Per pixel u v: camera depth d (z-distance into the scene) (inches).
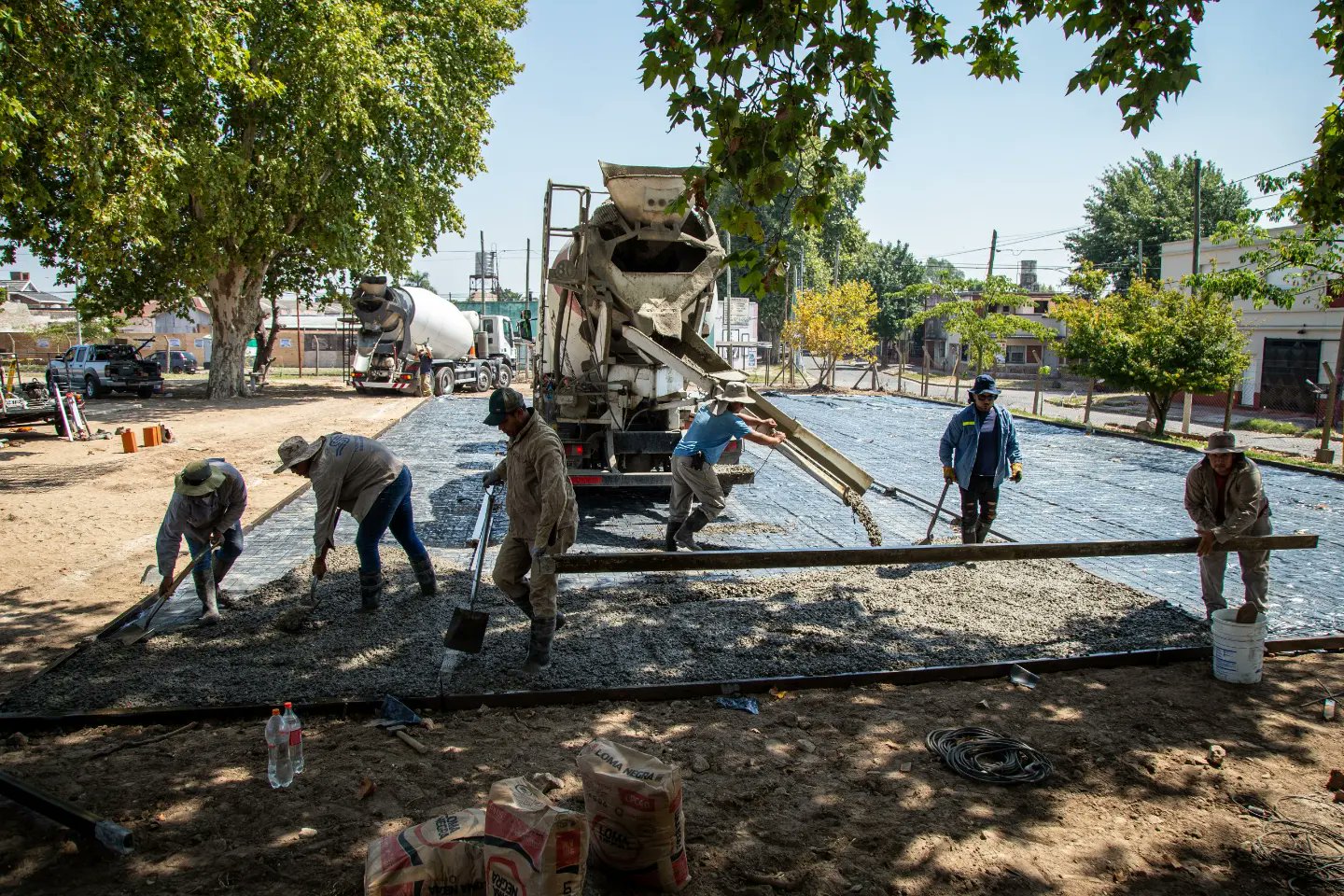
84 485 450.0
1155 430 748.0
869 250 2481.5
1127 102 192.9
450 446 596.4
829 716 184.9
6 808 143.9
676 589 268.4
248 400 1021.2
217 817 140.5
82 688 188.7
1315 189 266.4
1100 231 1876.2
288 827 137.6
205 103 886.4
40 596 263.0
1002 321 1042.1
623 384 374.6
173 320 2294.5
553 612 201.6
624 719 181.9
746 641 224.5
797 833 139.2
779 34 173.3
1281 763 165.5
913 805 148.2
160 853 130.4
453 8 1086.4
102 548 322.7
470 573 278.8
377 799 146.7
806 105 182.5
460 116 1094.4
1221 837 139.3
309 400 1015.6
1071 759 166.1
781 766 161.8
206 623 229.3
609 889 123.4
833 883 125.4
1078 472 511.8
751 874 127.3
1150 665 218.7
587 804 127.3
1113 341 709.3
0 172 486.6
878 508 400.8
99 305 1066.7
